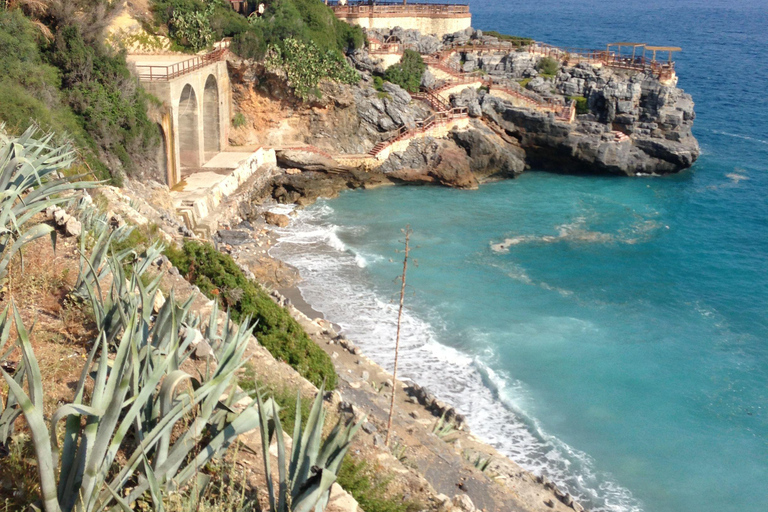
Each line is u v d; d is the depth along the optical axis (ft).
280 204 186.09
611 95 222.48
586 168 226.58
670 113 221.25
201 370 35.94
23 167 44.21
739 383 103.45
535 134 225.35
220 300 66.95
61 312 37.65
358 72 213.66
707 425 92.84
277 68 197.98
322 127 209.97
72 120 128.06
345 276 137.80
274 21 202.80
